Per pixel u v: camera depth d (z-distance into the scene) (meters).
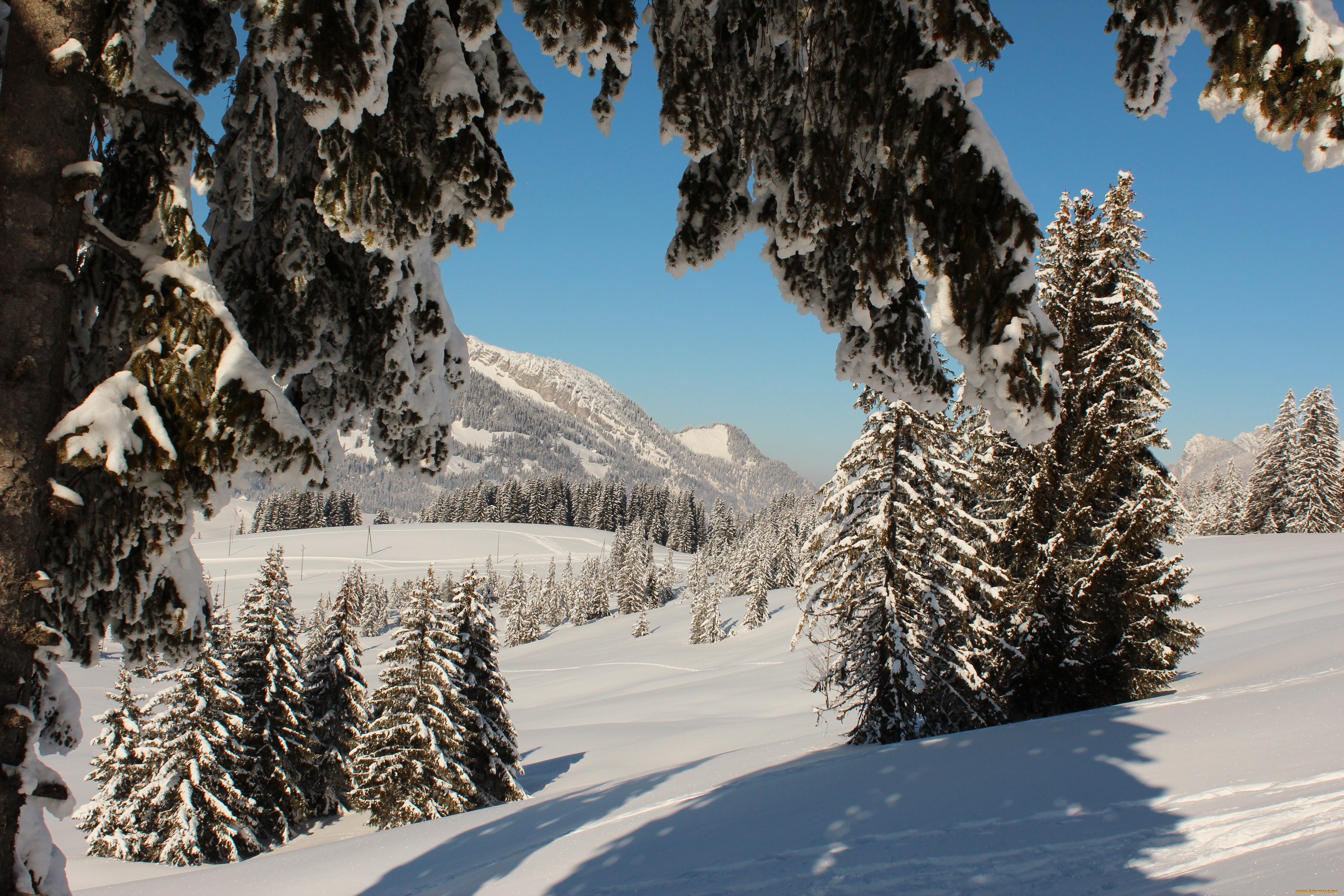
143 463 2.89
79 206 2.92
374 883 10.91
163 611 3.58
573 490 197.88
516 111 3.46
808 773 11.13
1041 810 7.48
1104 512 16.53
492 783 26.56
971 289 2.91
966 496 18.19
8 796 2.79
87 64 2.85
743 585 98.19
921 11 2.83
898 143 3.01
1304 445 58.88
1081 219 16.67
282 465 2.99
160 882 12.62
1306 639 15.19
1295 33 2.47
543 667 72.81
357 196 2.96
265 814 25.45
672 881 7.65
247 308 3.95
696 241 3.98
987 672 16.62
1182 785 7.38
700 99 3.53
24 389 2.84
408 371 4.04
